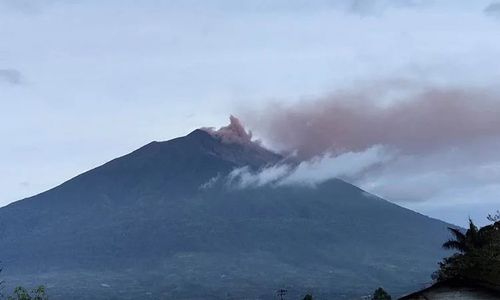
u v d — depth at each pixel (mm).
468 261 67125
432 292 40500
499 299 39750
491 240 75062
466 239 80812
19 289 55656
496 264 63375
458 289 40156
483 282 40500
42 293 56438
